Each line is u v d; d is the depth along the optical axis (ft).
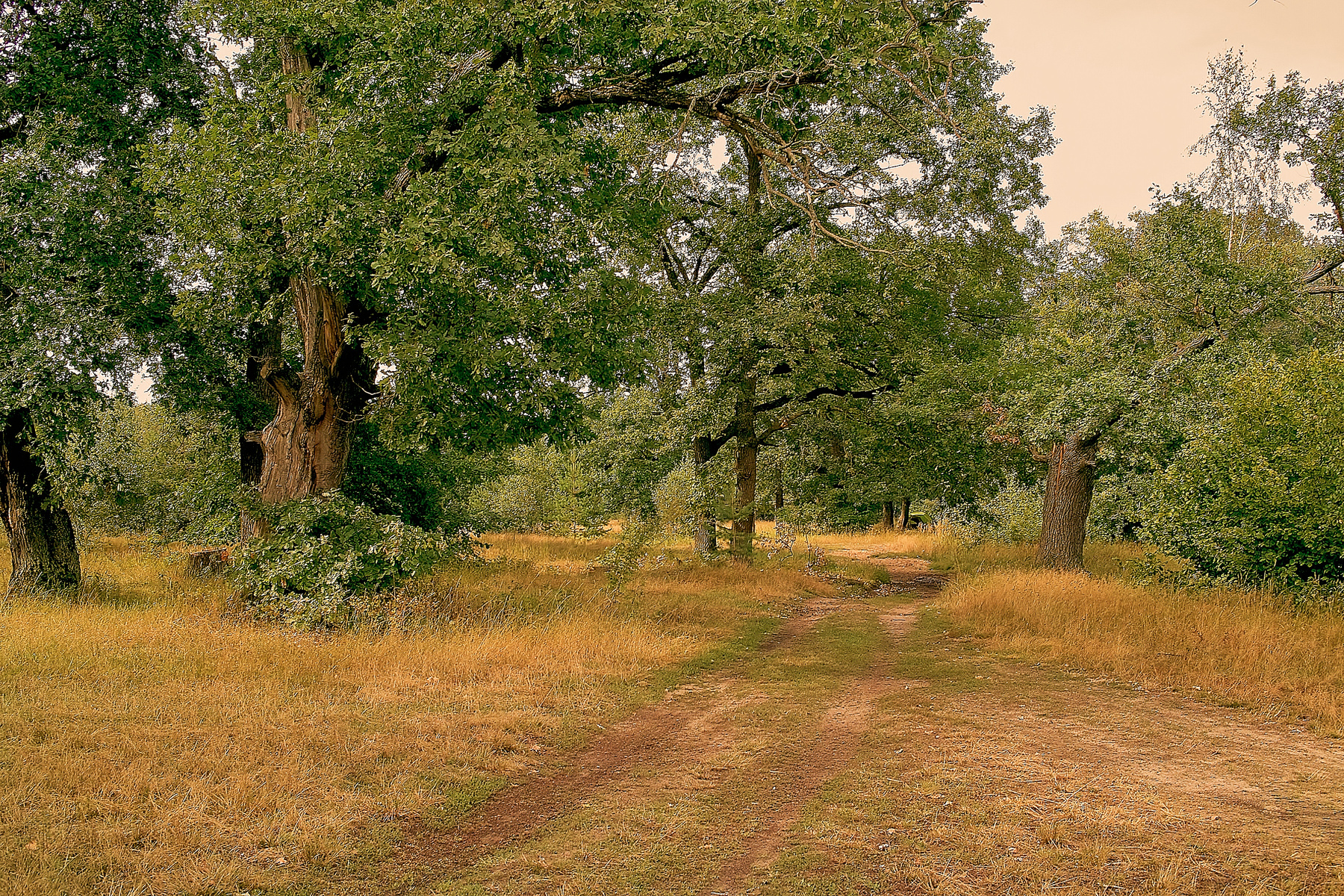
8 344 35.47
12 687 23.31
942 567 81.92
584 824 16.84
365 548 37.24
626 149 43.70
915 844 15.42
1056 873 14.03
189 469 60.13
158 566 51.26
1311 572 38.60
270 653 28.81
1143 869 14.08
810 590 59.11
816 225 39.91
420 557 38.47
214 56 45.47
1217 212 60.39
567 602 42.65
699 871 14.70
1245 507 38.75
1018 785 18.34
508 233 34.50
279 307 38.81
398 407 38.34
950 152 53.57
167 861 14.14
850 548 102.12
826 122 50.65
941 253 55.83
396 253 32.12
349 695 24.77
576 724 23.54
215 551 47.88
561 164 34.35
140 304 39.27
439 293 34.53
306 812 16.48
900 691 27.73
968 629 38.34
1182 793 17.69
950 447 65.82
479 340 35.12
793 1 31.63
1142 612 36.29
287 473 39.86
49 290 36.60
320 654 28.96
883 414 63.05
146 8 42.86
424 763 19.47
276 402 42.80
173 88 44.39
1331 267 52.95
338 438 40.55
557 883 14.21
